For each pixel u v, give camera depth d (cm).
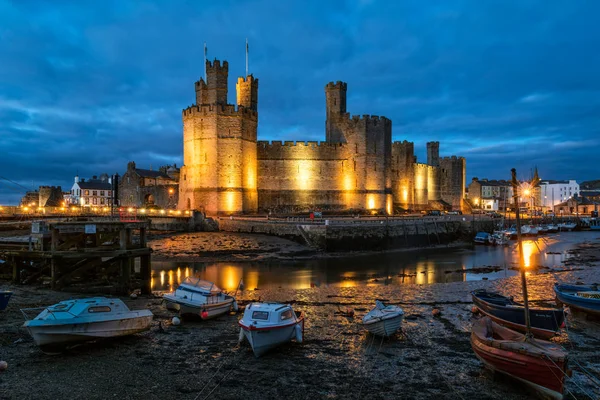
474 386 1320
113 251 2484
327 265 4106
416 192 9356
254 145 6775
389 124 7638
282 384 1322
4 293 1859
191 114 6425
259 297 2583
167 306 2161
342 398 1236
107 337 1578
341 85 7550
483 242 6278
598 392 1285
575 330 1905
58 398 1172
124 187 9081
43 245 2450
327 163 7344
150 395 1217
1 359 1424
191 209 6066
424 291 2775
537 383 1227
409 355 1586
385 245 5341
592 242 6644
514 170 1493
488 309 1920
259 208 7012
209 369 1424
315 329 1898
